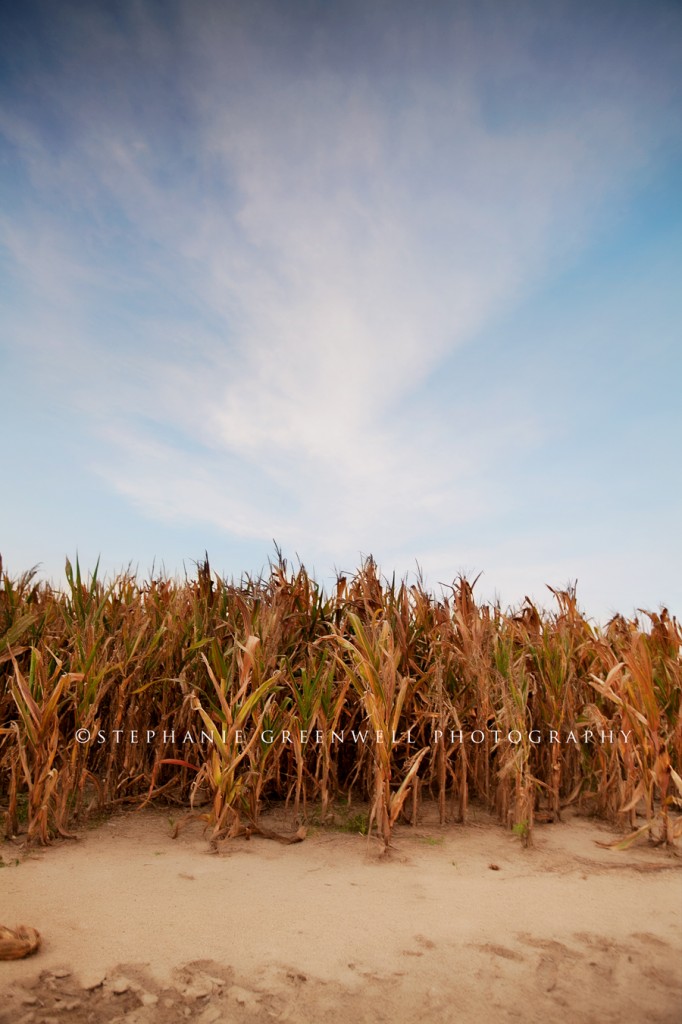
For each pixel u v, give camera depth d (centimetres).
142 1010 241
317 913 321
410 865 390
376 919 314
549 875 375
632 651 464
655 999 250
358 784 549
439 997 250
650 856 412
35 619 529
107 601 572
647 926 309
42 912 316
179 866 383
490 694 502
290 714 468
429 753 542
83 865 383
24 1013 237
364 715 523
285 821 480
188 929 302
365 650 441
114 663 492
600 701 540
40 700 451
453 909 326
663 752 433
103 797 484
